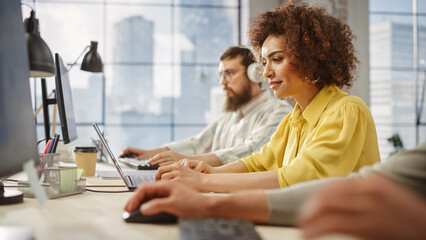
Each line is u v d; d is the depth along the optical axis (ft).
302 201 2.06
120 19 20.58
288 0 4.37
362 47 15.52
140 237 1.87
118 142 20.94
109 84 20.98
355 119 3.60
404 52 18.60
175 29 21.09
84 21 20.06
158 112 21.40
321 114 3.93
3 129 2.18
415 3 18.54
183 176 3.26
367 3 15.49
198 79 21.38
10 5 2.50
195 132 21.36
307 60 3.98
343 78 4.23
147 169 5.29
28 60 2.85
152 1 20.79
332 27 4.14
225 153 5.86
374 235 1.11
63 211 2.47
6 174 2.21
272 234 1.93
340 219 1.14
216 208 2.06
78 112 18.65
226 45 21.22
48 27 19.62
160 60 21.20
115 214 2.39
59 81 4.62
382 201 1.15
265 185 3.28
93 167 4.83
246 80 7.20
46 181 3.05
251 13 16.69
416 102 18.56
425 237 1.09
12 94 2.38
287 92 4.20
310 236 1.17
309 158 3.39
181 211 2.07
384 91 18.53
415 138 18.47
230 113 7.90
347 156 3.51
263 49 4.32
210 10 20.98
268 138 6.19
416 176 1.66
